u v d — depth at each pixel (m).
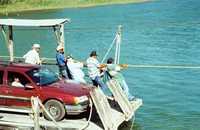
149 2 106.12
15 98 19.16
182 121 24.66
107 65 21.98
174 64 40.50
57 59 21.81
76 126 18.58
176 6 93.38
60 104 18.66
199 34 57.38
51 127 18.50
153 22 69.69
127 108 21.41
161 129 23.28
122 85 22.88
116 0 108.81
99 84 20.77
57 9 104.00
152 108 27.22
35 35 64.19
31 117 19.34
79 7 105.31
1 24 22.38
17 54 50.84
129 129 23.09
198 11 81.31
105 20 74.88
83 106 18.84
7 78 19.47
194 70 37.66
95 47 51.09
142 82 34.06
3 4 110.19
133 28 64.44
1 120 19.20
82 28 66.12
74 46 52.41
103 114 19.31
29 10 106.00
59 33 22.75
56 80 19.97
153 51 47.12
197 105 27.81
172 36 56.62
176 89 31.83
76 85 19.72
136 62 41.75
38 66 20.28
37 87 19.03
